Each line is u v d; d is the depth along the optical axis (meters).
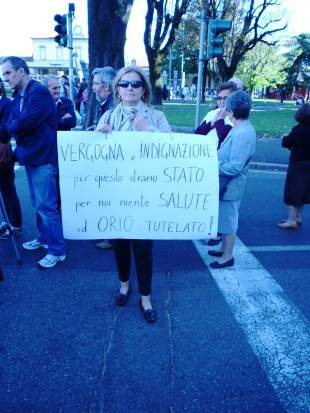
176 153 2.87
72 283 3.55
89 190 2.91
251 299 3.32
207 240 4.60
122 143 2.85
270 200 6.58
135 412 2.15
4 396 2.25
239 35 30.11
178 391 2.30
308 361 2.57
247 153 3.46
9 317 3.01
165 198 2.93
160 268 3.90
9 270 3.80
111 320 2.99
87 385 2.33
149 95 2.89
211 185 2.93
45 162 3.62
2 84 4.11
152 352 2.62
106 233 2.99
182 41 31.56
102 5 10.74
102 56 11.15
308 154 4.84
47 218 3.78
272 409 2.19
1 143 4.26
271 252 4.37
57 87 4.50
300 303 3.27
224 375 2.43
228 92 3.96
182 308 3.16
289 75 67.94
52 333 2.82
